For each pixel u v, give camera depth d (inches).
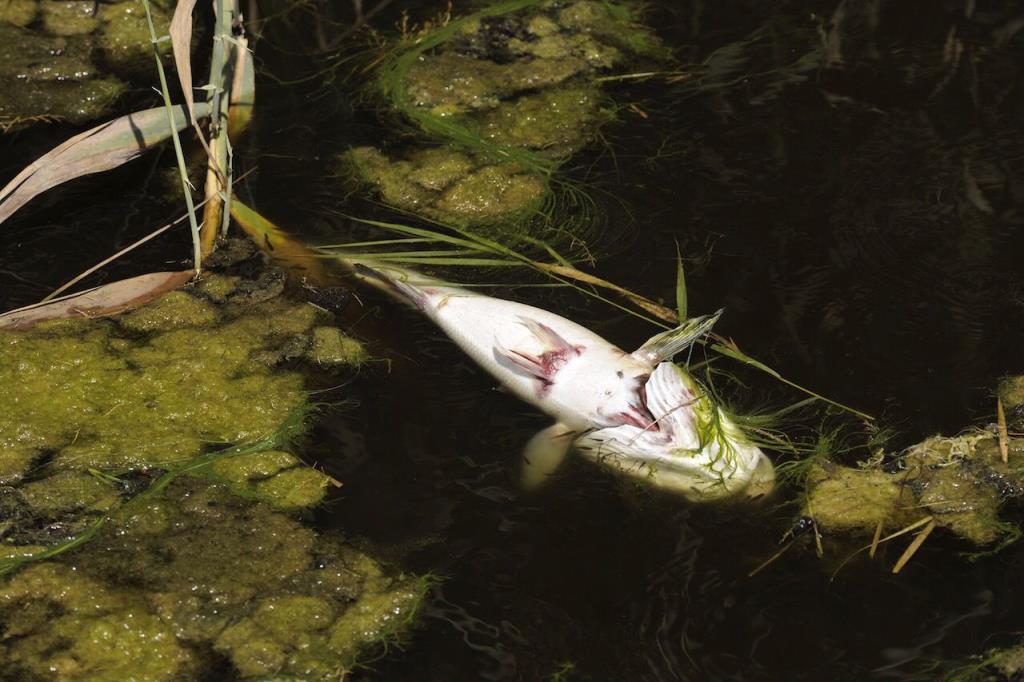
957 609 121.0
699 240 134.5
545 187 137.5
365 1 149.3
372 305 132.5
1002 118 140.5
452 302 131.3
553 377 127.8
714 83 143.5
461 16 148.5
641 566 122.6
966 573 122.0
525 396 128.3
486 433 127.1
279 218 136.3
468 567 122.7
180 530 123.5
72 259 134.2
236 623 120.8
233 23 139.3
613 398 126.8
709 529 123.6
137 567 122.3
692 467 125.1
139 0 146.9
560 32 146.9
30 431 126.7
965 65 143.9
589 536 123.6
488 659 120.2
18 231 135.4
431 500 124.8
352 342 130.6
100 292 131.4
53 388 128.3
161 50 144.6
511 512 124.3
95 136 134.0
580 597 121.7
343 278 133.6
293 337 130.9
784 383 128.1
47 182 133.3
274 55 145.9
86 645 120.0
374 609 121.4
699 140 139.9
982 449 125.6
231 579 122.0
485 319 130.3
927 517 123.6
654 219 135.7
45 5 146.5
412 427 127.3
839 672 119.4
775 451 125.9
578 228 135.4
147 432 127.0
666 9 148.7
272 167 138.9
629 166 138.6
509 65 144.6
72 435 126.8
